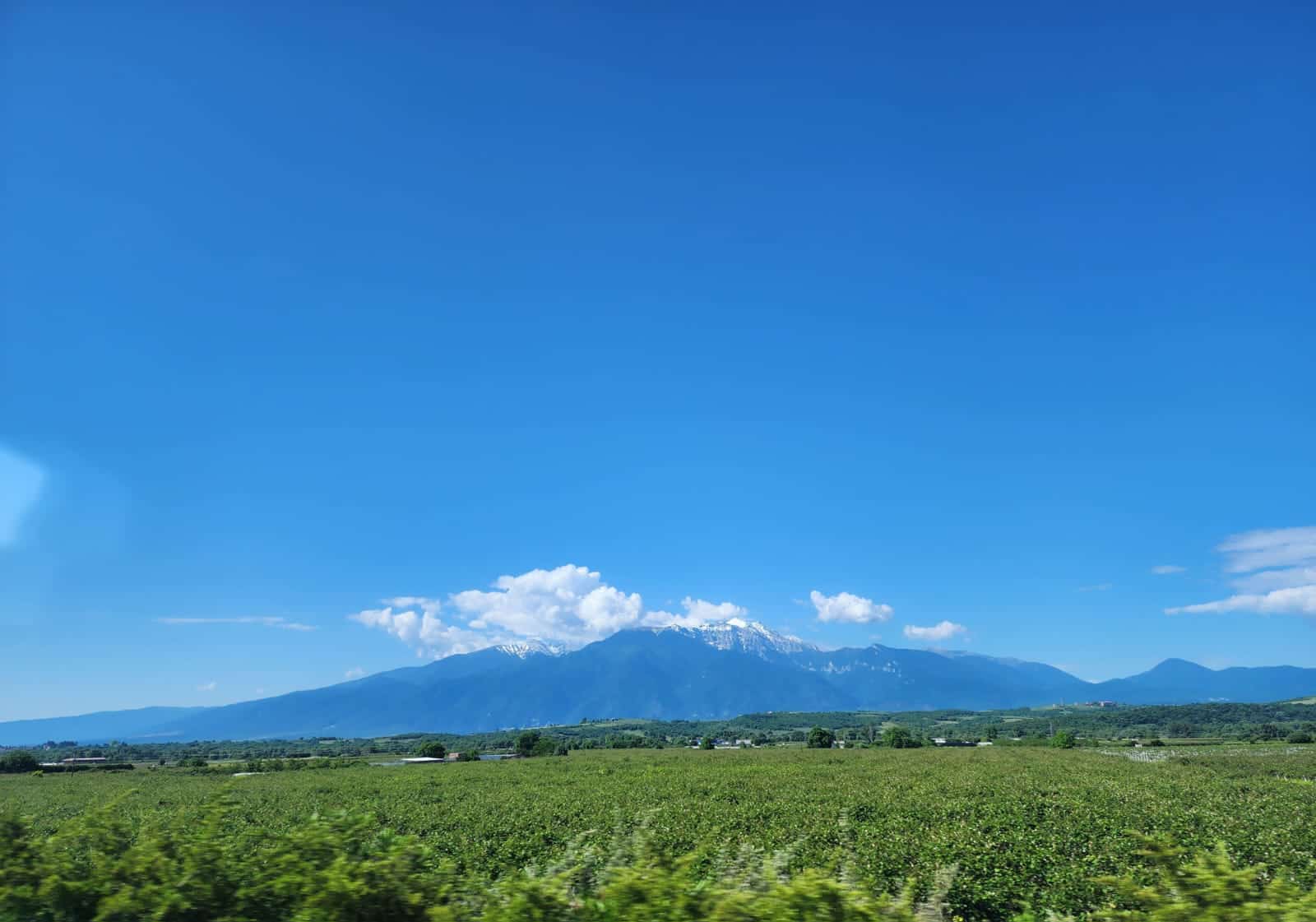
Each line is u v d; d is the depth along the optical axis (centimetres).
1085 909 1341
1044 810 2764
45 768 8106
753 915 596
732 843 2133
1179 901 620
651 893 621
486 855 2170
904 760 6856
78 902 706
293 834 768
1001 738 15100
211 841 748
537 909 637
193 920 680
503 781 5341
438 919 646
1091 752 8025
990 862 1711
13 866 732
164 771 7538
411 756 11612
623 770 6181
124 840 812
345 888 662
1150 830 2192
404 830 2803
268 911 687
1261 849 1841
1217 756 6400
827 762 6869
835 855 880
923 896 1416
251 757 12706
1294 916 572
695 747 12900
